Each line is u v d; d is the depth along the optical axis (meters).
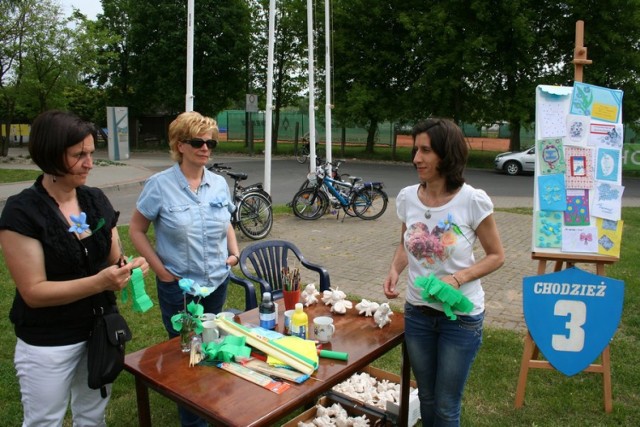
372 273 5.98
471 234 2.30
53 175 1.90
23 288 1.84
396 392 3.14
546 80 18.81
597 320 3.13
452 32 18.47
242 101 30.08
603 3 17.58
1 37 17.92
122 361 2.05
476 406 3.19
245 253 3.75
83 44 20.02
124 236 7.20
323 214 9.34
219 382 2.00
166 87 26.22
